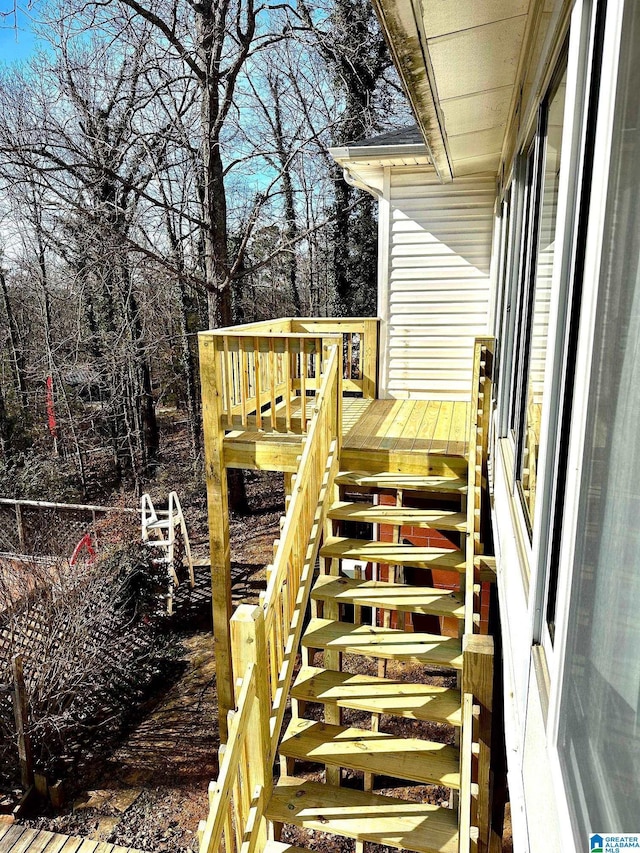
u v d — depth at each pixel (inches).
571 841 41.1
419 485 183.2
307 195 663.1
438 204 269.7
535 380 86.2
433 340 281.0
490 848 125.4
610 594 34.9
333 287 676.1
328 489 176.9
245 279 677.9
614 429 35.0
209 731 233.5
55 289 599.8
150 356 546.3
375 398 291.0
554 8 68.6
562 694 46.2
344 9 504.4
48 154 382.6
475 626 133.6
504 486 122.0
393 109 590.9
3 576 278.1
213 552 215.8
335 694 133.3
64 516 492.1
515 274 135.3
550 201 77.2
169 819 191.6
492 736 118.0
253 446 210.7
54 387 601.9
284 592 128.5
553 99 76.1
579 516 42.8
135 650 270.2
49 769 210.1
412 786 192.1
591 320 40.4
